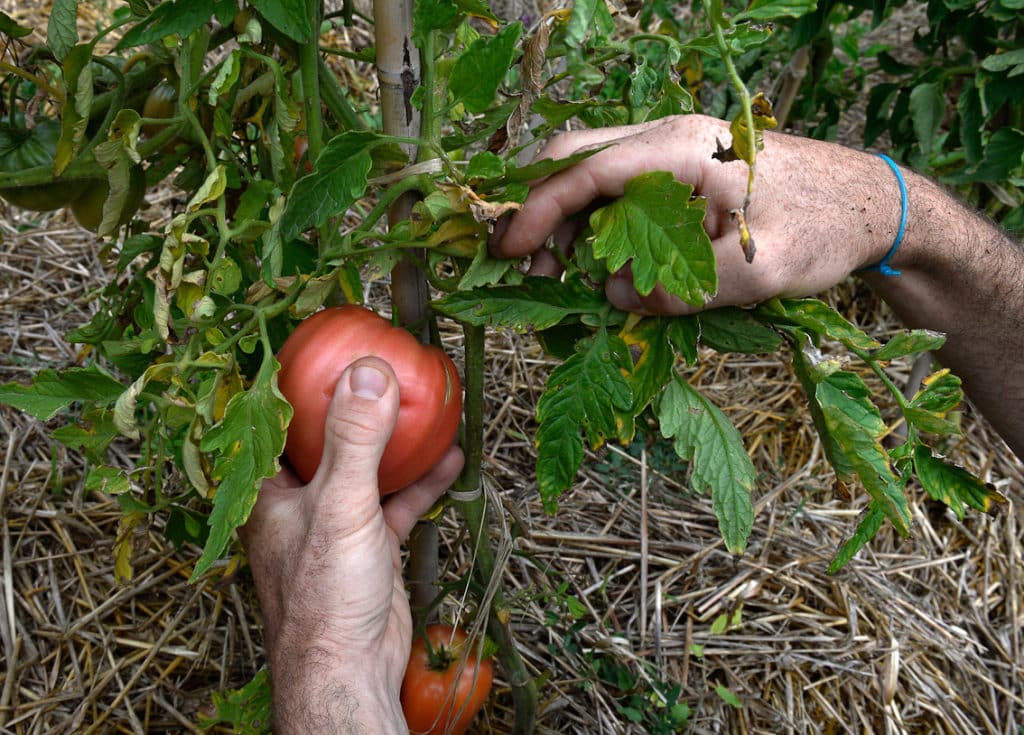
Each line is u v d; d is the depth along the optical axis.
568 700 1.45
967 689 1.67
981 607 1.81
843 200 0.86
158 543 1.59
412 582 1.13
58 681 1.43
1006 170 1.83
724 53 0.63
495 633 1.11
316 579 0.81
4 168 0.97
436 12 0.73
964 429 2.07
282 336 1.04
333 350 0.81
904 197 0.93
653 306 0.79
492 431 1.93
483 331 0.91
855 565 1.81
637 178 0.71
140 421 0.99
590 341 0.81
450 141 0.86
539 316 0.81
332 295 1.04
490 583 1.02
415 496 0.96
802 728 1.55
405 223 0.80
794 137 0.90
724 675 1.60
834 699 1.62
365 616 0.84
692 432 0.82
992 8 1.74
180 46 0.93
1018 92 1.77
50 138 0.98
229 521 0.69
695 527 1.83
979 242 1.05
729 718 1.55
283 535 0.85
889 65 2.11
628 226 0.71
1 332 1.95
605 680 1.50
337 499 0.79
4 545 1.54
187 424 0.84
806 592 1.77
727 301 0.80
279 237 0.79
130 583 1.53
